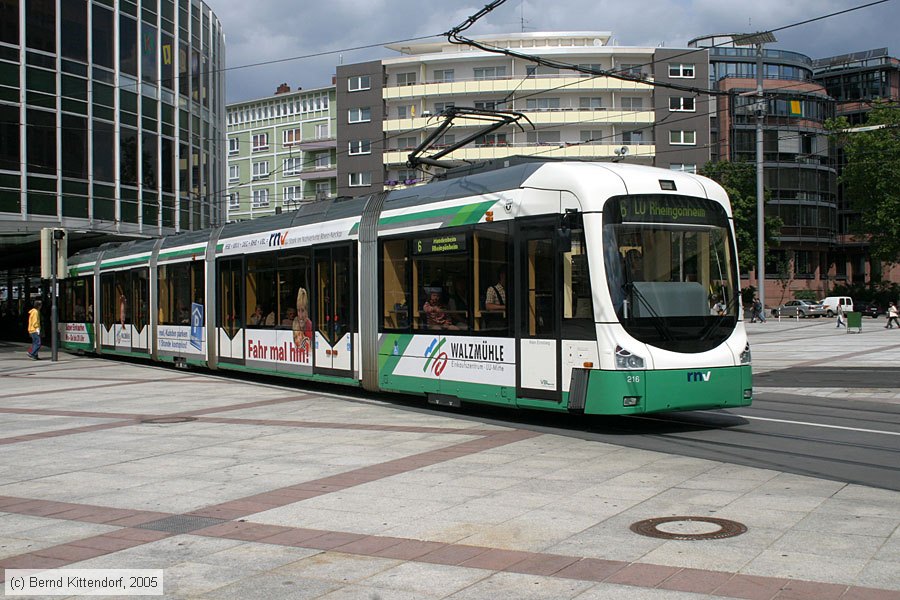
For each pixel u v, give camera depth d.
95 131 32.03
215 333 20.44
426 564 5.77
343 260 15.72
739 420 12.53
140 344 24.55
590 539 6.24
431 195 13.93
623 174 11.47
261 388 18.08
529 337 11.79
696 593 5.04
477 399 12.67
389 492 7.98
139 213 33.75
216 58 41.31
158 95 34.81
